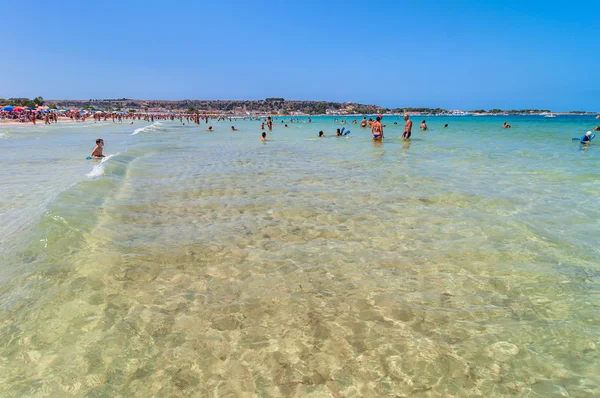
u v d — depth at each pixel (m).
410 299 3.68
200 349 2.94
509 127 36.91
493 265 4.39
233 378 2.65
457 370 2.72
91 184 7.93
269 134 30.88
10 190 8.06
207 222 5.96
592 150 15.54
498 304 3.58
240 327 3.23
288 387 2.57
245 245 5.02
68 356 2.81
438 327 3.23
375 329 3.21
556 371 2.71
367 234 5.43
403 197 7.46
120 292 3.74
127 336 3.06
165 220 6.02
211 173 10.38
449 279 4.07
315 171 10.62
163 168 11.27
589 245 4.92
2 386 2.50
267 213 6.46
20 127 39.34
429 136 25.08
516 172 10.18
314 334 3.15
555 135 26.03
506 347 2.96
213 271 4.26
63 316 3.29
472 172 10.21
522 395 2.49
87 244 4.75
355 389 2.56
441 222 5.91
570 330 3.16
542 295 3.73
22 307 3.39
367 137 23.84
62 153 15.62
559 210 6.47
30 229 5.23
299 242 5.14
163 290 3.82
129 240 5.04
